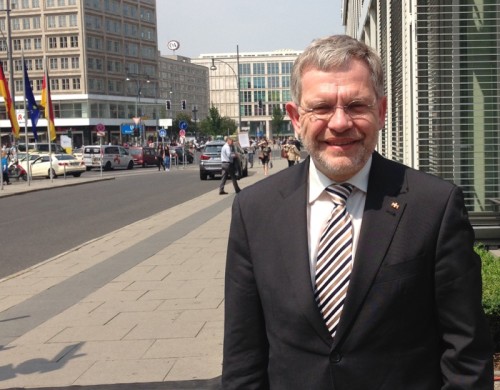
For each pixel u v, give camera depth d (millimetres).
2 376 4926
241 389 2133
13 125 26422
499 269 5102
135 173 40969
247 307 2129
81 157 45375
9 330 6156
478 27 8164
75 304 7055
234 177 21562
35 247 11984
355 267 1896
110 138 99500
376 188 1982
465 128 8320
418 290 1890
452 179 8328
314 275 1972
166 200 20969
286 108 2254
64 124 94125
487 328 1935
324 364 1915
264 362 2148
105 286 7910
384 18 13703
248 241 2109
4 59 96750
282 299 1982
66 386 4668
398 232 1902
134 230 13305
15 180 34031
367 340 1878
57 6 94250
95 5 96812
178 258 9656
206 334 5707
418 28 8391
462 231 1922
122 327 6047
